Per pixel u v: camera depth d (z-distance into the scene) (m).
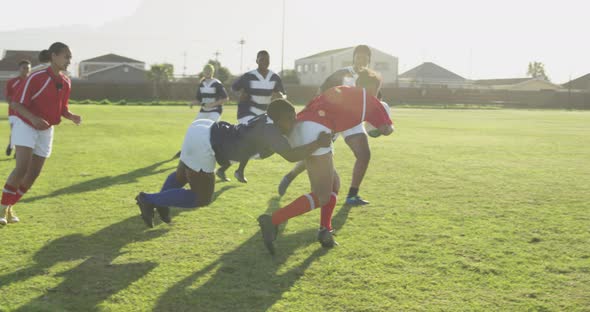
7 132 13.95
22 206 5.39
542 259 3.85
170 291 3.21
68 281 3.35
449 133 16.70
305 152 3.88
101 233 4.44
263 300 3.09
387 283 3.37
